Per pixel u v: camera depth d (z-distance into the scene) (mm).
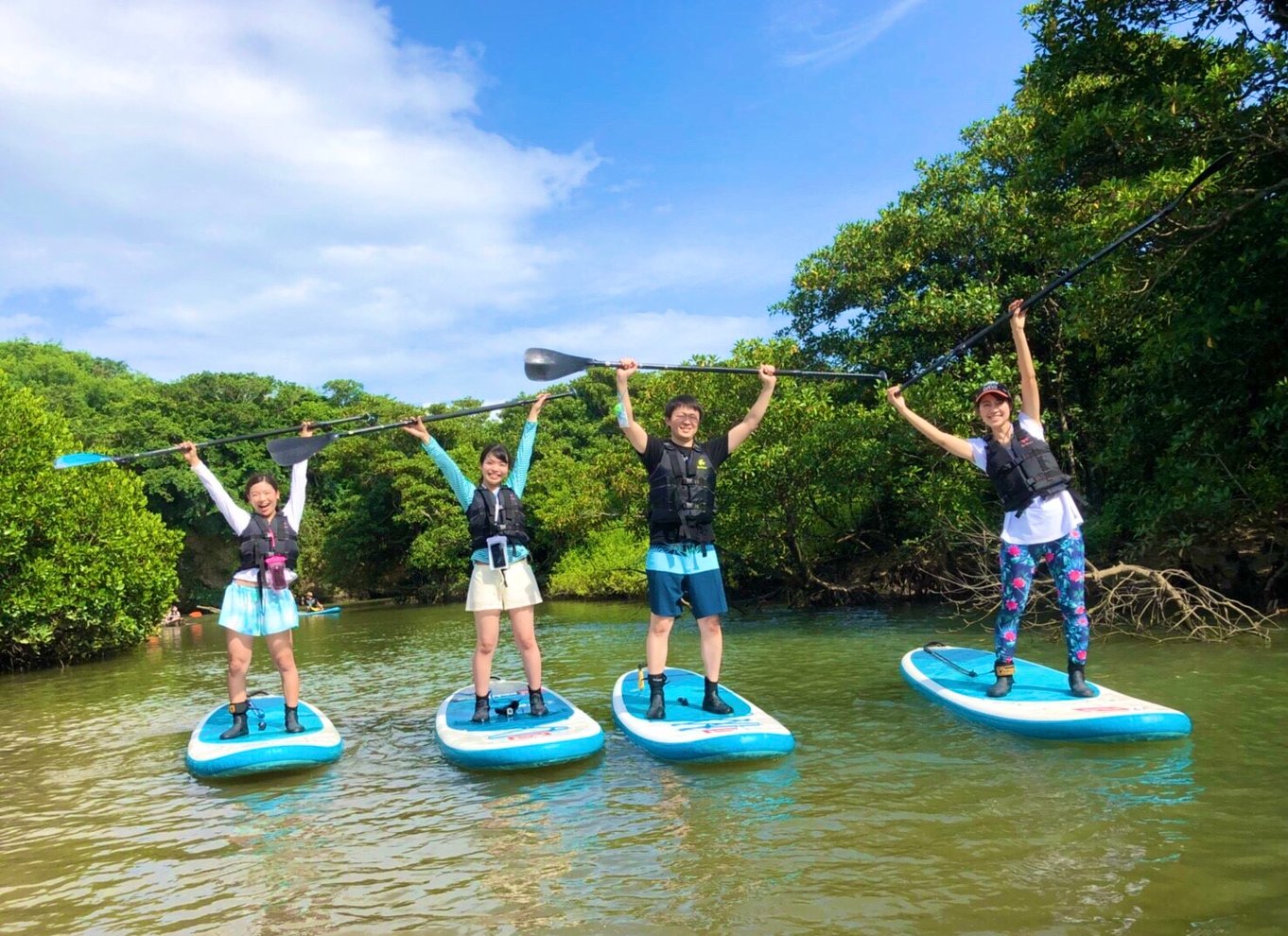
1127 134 7840
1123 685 6098
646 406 15633
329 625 19500
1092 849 3156
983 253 13969
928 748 4699
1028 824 3438
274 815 4203
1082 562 5191
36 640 13523
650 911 2844
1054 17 8914
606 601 21828
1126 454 10352
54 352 54844
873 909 2779
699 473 5188
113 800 4746
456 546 29594
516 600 5375
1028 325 12656
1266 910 2637
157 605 16188
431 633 15656
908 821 3561
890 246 14953
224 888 3295
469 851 3514
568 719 5336
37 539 14375
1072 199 10039
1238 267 7746
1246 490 8742
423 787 4559
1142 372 10250
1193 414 9156
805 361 16438
